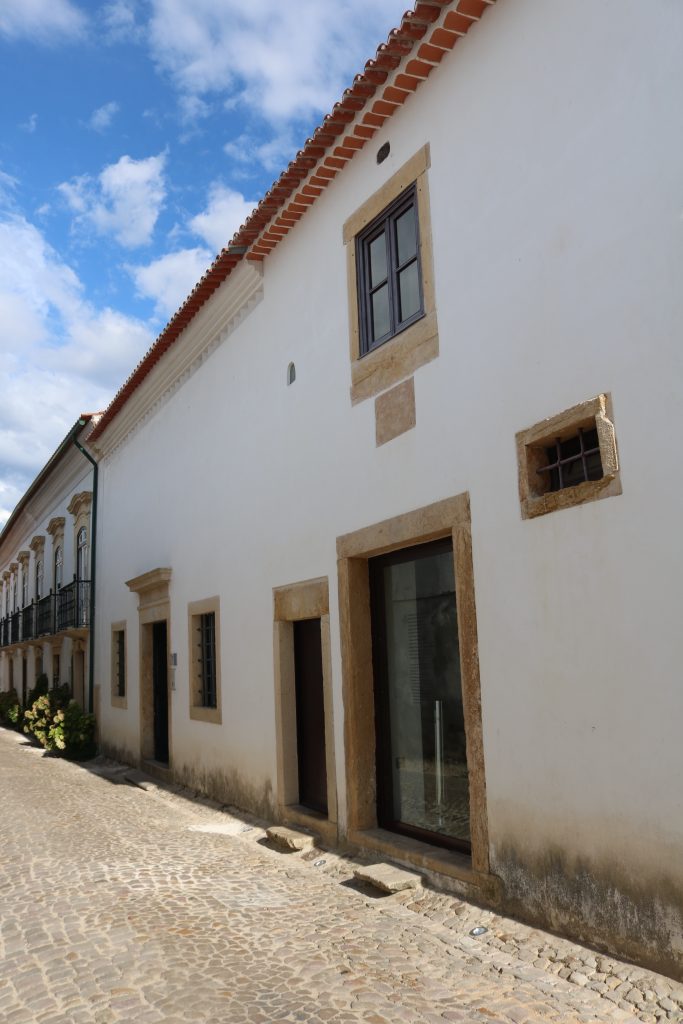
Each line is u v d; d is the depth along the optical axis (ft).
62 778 42.78
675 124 13.56
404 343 20.83
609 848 14.10
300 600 25.85
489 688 17.17
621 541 14.19
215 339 34.60
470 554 18.03
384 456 21.54
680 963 12.66
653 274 13.83
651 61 14.08
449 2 18.16
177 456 39.32
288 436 27.22
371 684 22.99
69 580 65.41
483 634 17.42
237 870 21.98
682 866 12.73
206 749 33.86
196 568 35.86
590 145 15.31
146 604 43.80
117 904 18.60
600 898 14.24
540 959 14.24
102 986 13.89
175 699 38.17
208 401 35.29
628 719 13.87
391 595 22.62
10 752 57.72
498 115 17.81
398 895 18.53
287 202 26.08
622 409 14.33
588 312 15.19
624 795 13.87
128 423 48.03
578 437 15.84
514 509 16.81
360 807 22.38
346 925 16.84
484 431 17.79
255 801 28.84
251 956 15.16
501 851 16.65
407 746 21.81
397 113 21.49
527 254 16.78
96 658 55.67
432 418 19.60
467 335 18.51
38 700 59.62
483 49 18.33
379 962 14.67
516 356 16.96
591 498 14.83
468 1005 12.68
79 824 28.81
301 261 26.73
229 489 32.32
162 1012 12.77
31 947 16.02
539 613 15.96
